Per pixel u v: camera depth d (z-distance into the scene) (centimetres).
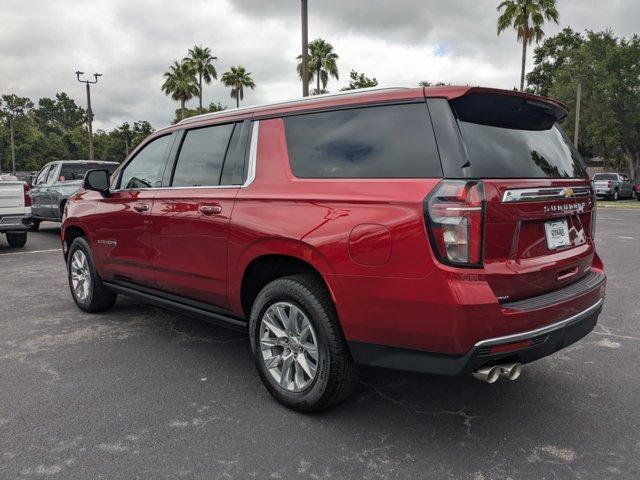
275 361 340
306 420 321
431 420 322
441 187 258
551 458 279
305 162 328
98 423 316
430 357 269
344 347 306
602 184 2925
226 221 356
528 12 2905
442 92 277
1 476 261
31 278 750
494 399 351
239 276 353
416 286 262
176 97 4722
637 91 3164
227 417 324
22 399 348
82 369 402
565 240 316
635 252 962
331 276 294
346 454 283
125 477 261
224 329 507
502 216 264
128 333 492
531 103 312
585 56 3362
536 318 271
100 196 507
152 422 318
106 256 496
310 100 339
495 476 262
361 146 302
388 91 298
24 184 1037
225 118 392
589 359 423
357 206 286
